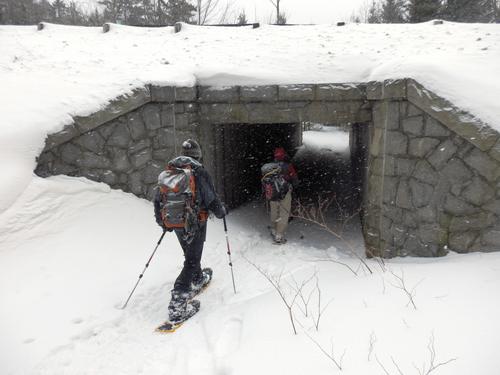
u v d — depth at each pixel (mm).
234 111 6000
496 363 2342
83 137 5254
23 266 3990
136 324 3568
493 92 4352
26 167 4645
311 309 3455
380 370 2455
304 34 7902
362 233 6715
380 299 3447
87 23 28359
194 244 3857
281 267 5070
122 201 5445
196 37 8141
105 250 4609
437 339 2689
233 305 3934
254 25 8664
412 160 4734
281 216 6383
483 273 3639
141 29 9008
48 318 3418
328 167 13203
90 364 2986
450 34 7008
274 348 2912
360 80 5613
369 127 5992
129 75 5848
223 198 7668
